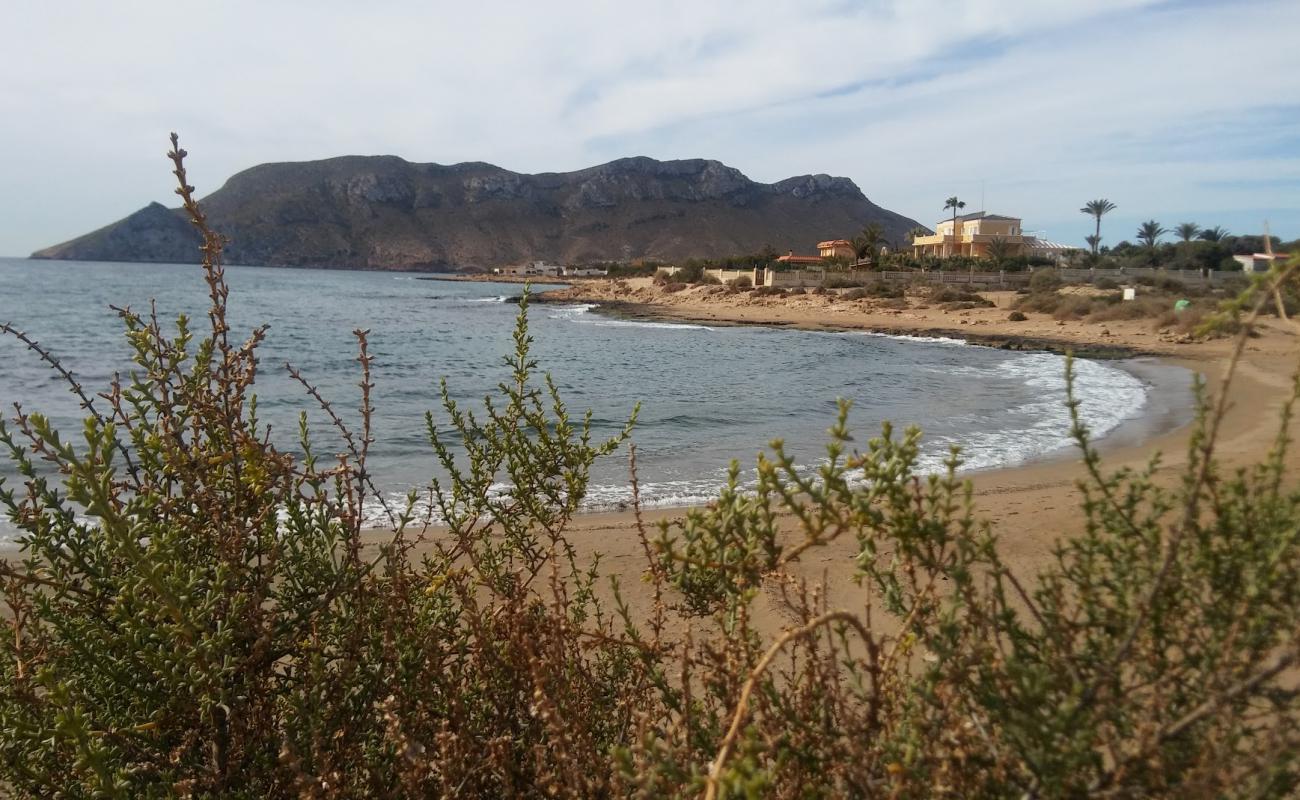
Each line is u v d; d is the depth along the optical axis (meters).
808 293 80.50
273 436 17.41
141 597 2.07
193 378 2.39
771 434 18.81
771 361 37.75
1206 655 1.56
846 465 1.63
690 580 1.96
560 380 30.45
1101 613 1.76
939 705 1.52
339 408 22.59
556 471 3.10
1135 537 1.81
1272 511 1.68
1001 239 102.56
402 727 2.21
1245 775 1.33
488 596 4.46
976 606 1.58
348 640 2.32
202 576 2.07
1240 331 1.48
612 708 2.59
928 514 1.69
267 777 2.15
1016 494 11.47
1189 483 1.70
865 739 1.59
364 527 8.94
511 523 3.09
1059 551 1.94
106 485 1.86
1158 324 46.06
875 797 1.47
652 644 2.32
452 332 56.25
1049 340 45.03
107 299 78.69
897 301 70.56
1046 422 19.98
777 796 1.59
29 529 2.26
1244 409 18.78
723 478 13.73
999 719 1.47
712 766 1.37
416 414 21.64
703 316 71.38
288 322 60.59
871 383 29.05
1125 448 16.14
